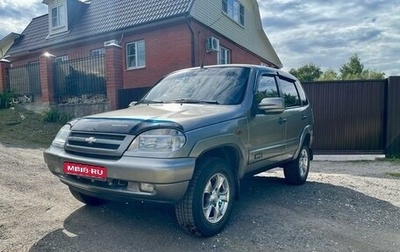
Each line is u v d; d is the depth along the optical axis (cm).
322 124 943
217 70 423
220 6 1547
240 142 336
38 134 982
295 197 448
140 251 275
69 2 1666
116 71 1021
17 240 290
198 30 1359
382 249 299
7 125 1051
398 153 895
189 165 271
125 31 1416
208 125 300
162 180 259
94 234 306
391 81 884
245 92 372
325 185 526
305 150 534
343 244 305
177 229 320
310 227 341
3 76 1317
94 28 1541
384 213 400
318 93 942
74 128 322
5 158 647
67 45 1634
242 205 403
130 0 1548
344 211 400
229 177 329
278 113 382
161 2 1408
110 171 274
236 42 1727
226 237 307
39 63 1205
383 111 914
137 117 300
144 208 377
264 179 559
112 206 383
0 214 350
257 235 314
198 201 288
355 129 930
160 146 269
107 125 299
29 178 506
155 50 1407
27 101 1259
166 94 413
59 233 307
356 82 923
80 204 390
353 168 759
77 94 1122
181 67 1344
